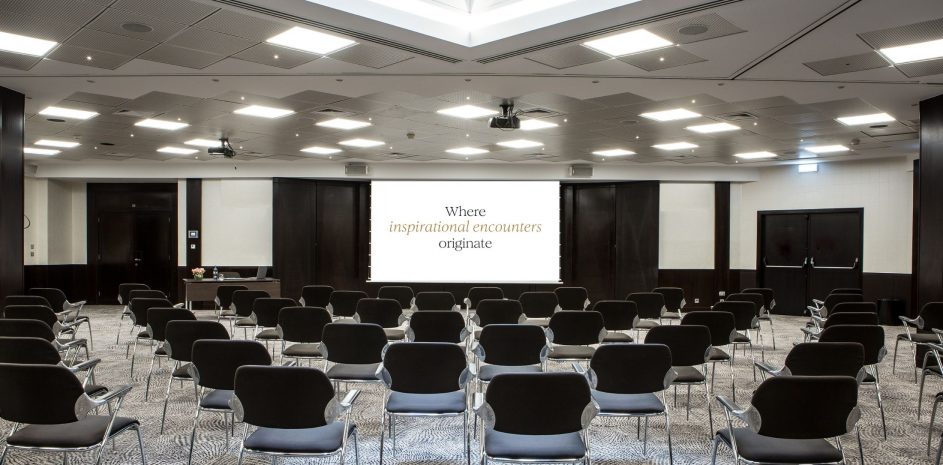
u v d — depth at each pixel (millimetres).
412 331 5508
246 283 12258
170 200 16094
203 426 5141
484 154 13148
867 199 13461
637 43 5844
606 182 15727
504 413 3102
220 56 6168
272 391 3182
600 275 15836
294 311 5734
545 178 14883
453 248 14672
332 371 5004
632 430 5113
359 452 4527
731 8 4887
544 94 7730
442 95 7793
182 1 4797
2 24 5277
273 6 4910
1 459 3381
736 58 6207
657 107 8422
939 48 5824
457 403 4074
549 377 3051
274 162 14758
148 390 6148
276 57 6211
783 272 14703
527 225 14711
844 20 5117
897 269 12977
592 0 5078
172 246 16062
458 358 3893
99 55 6117
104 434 3377
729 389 6527
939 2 4723
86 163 14680
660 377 3926
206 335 4773
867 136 10547
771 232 14938
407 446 4660
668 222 15484
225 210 15148
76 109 8531
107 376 7004
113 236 16047
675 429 5141
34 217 14859
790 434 3074
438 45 5879
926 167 7742
